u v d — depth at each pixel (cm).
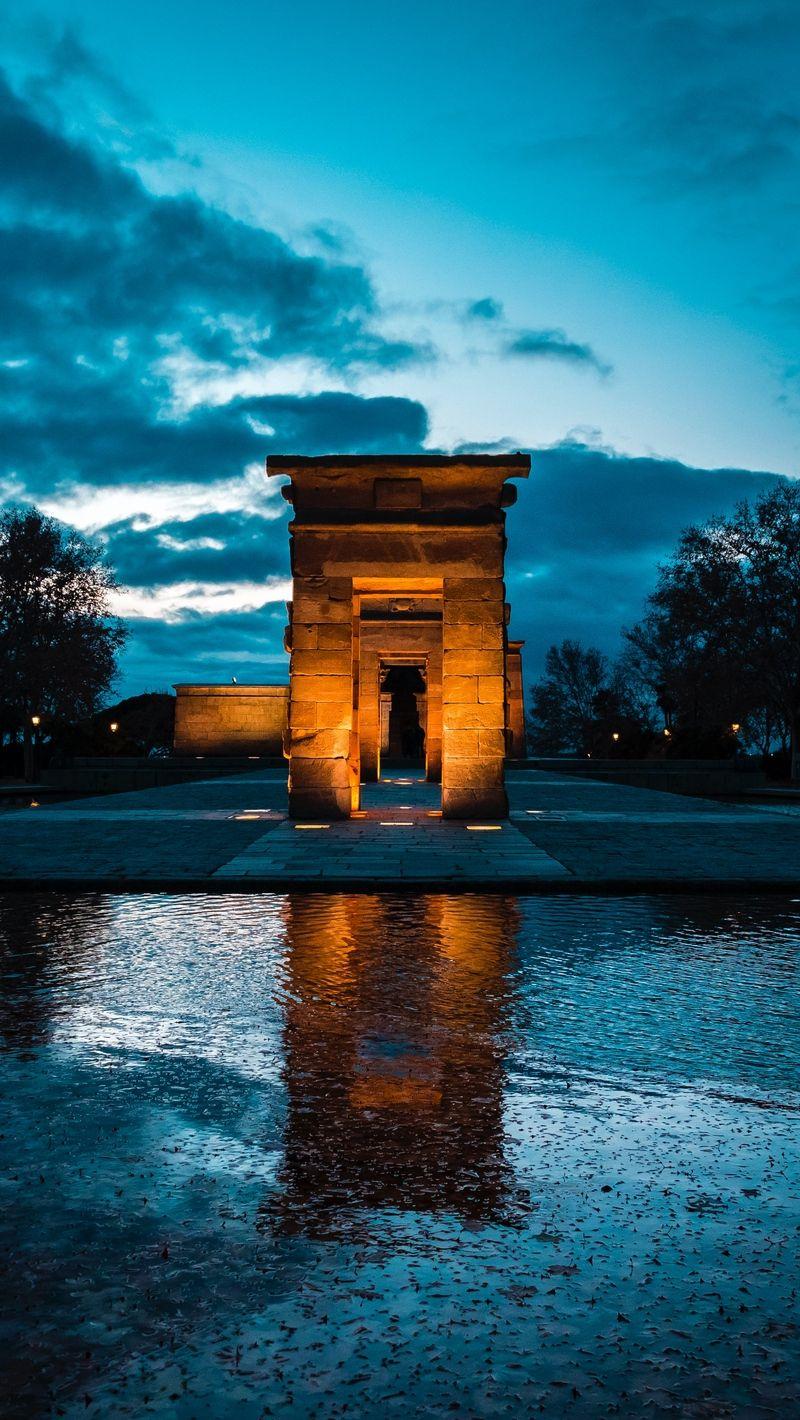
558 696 9506
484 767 1952
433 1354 286
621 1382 273
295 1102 497
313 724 1967
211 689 5850
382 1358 284
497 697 1956
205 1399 266
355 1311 308
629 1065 557
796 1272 332
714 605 5347
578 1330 298
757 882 1211
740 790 4878
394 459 1981
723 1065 557
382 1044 596
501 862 1362
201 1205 381
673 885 1216
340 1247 348
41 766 6312
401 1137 451
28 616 5475
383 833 1694
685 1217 372
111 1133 455
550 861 1370
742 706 5403
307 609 1986
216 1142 445
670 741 6372
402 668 5947
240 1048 587
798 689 5294
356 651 2161
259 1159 426
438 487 1988
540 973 784
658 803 2520
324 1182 402
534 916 1047
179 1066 554
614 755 7756
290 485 2003
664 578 5544
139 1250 345
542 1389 270
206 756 5825
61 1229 360
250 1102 496
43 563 5472
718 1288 321
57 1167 416
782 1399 266
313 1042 600
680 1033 620
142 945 894
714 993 721
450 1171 414
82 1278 326
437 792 2889
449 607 1970
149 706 8644
